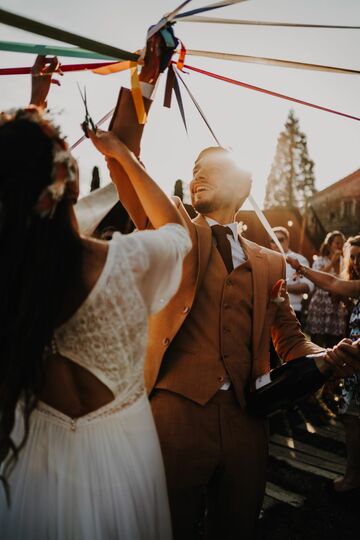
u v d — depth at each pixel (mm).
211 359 1548
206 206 1720
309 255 17203
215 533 1573
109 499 1008
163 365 1556
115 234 1001
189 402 1511
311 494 2807
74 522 994
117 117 1229
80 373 973
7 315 865
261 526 2479
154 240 1017
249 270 1688
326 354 1524
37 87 1207
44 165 857
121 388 1020
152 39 1140
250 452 1550
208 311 1587
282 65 1160
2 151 846
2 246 857
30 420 1009
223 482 1539
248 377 1620
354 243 2961
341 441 3639
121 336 958
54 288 878
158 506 1092
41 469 1006
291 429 3895
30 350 869
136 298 967
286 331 1808
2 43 939
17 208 846
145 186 1155
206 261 1605
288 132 38781
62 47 996
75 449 1004
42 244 871
